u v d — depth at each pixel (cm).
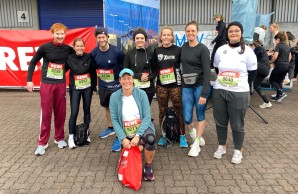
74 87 431
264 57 633
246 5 639
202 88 388
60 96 421
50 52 404
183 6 1280
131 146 338
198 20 1286
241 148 390
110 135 489
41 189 325
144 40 411
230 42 368
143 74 413
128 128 354
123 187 329
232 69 363
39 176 353
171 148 437
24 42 797
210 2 1270
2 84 828
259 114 576
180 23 1291
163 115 447
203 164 384
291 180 341
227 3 1266
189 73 403
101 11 1291
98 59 425
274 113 627
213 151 426
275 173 359
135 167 331
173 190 322
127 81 346
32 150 430
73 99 433
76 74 425
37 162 391
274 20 1279
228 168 373
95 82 455
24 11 1288
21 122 566
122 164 338
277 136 485
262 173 359
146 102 359
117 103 353
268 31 1131
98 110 651
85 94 440
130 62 416
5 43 802
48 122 419
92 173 361
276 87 730
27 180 344
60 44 409
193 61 396
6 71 820
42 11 1294
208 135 493
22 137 484
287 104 711
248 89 369
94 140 470
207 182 339
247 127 532
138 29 412
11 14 1295
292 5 1260
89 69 433
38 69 815
